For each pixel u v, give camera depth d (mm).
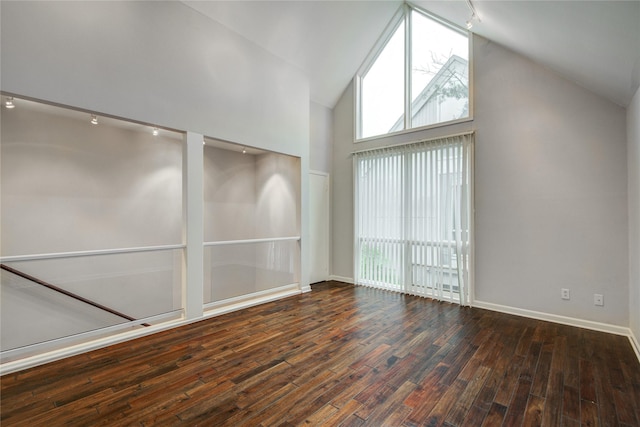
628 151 3121
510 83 3877
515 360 2607
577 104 3449
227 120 3848
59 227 4207
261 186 6203
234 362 2551
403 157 4852
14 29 2391
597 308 3330
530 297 3734
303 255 4891
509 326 3410
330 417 1867
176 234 5371
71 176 4312
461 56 4402
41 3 2514
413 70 4910
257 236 6270
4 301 3088
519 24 2955
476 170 4141
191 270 3488
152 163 5109
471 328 3342
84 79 2732
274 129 4438
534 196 3711
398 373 2385
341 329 3297
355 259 5457
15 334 3139
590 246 3377
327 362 2557
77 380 2264
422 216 4629
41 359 2498
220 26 3781
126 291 3672
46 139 4117
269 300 4320
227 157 5914
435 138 4484
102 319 3689
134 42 3047
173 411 1912
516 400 2045
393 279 4969
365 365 2510
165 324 3293
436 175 4477
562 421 1837
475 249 4133
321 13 4305
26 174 3965
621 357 2666
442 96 4570
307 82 4973
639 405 1993
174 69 3350
